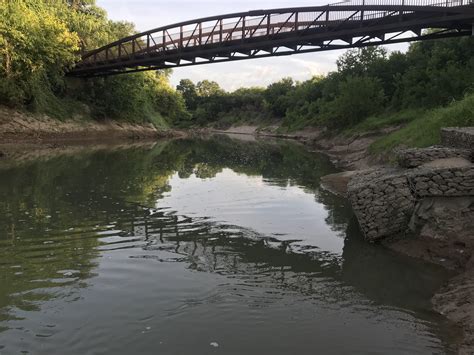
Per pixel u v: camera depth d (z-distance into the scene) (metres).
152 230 11.61
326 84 71.62
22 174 21.84
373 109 46.19
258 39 35.19
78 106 52.50
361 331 6.23
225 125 121.31
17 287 7.61
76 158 30.86
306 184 19.98
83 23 58.12
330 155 36.94
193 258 9.38
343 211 14.15
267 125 103.25
